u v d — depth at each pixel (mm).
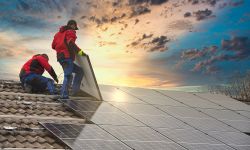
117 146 13078
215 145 14188
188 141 14102
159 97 17469
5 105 14672
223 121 16172
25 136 13234
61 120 14289
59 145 13109
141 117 15148
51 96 15805
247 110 17719
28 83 16047
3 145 12539
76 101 15578
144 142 13531
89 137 13289
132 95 17125
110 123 14312
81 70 16141
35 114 14477
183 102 17359
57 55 16047
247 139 14953
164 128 14680
